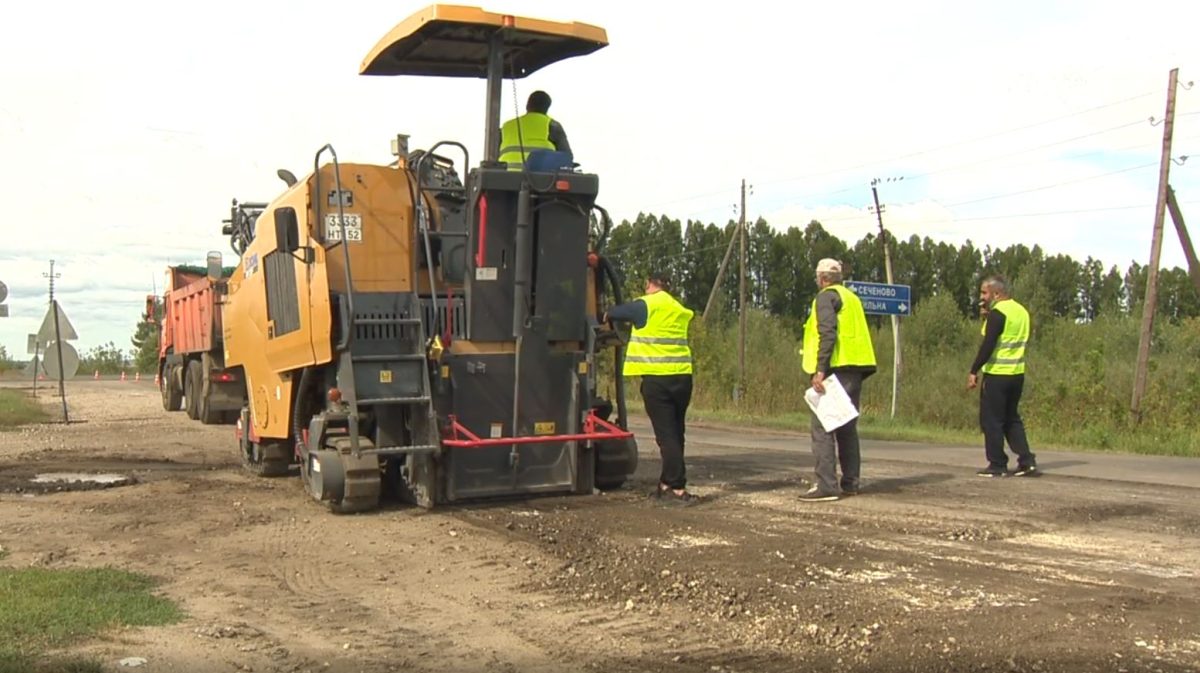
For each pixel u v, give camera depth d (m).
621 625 5.70
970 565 6.84
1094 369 23.22
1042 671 4.84
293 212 9.52
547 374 9.71
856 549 7.32
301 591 6.57
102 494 10.65
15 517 9.29
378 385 9.20
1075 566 6.82
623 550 7.45
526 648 5.34
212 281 20.06
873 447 16.19
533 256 9.48
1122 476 11.45
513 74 10.62
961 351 34.94
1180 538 7.73
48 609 5.89
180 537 8.30
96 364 77.56
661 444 9.62
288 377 10.61
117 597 6.25
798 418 25.95
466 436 9.17
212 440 17.41
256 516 9.17
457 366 9.41
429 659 5.19
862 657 5.07
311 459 9.61
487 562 7.23
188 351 22.89
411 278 9.77
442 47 10.30
